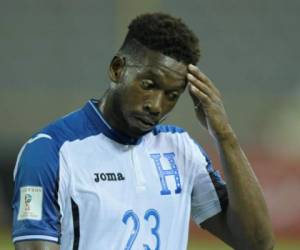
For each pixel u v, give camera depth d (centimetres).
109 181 1205
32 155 1172
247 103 5716
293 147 5247
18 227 1153
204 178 1320
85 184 1187
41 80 5969
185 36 1180
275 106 5653
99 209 1184
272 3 6184
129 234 1200
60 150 1188
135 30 1188
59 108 5816
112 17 6112
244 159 1277
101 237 1183
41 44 6084
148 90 1162
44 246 1141
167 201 1250
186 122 5456
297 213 4366
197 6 6172
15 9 6184
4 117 5716
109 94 1219
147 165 1254
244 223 1277
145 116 1166
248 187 1267
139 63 1166
